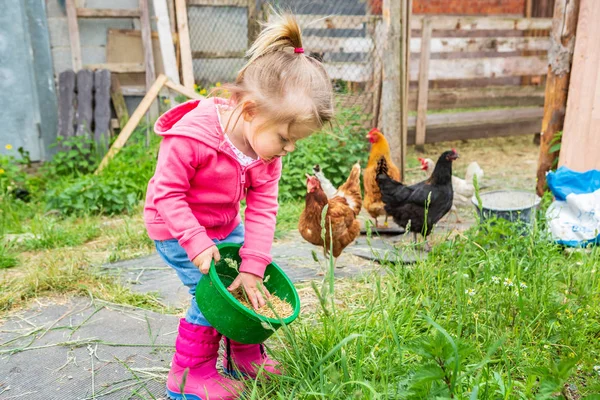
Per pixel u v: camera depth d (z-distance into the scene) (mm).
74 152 6324
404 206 4090
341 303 3023
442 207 4039
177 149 1921
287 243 4371
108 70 6832
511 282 2652
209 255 1910
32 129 6645
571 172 4059
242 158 2000
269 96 1803
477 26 8312
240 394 2061
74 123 6695
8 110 6496
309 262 3859
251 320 1872
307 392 1888
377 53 6262
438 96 8609
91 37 6898
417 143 8312
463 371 1955
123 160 6203
